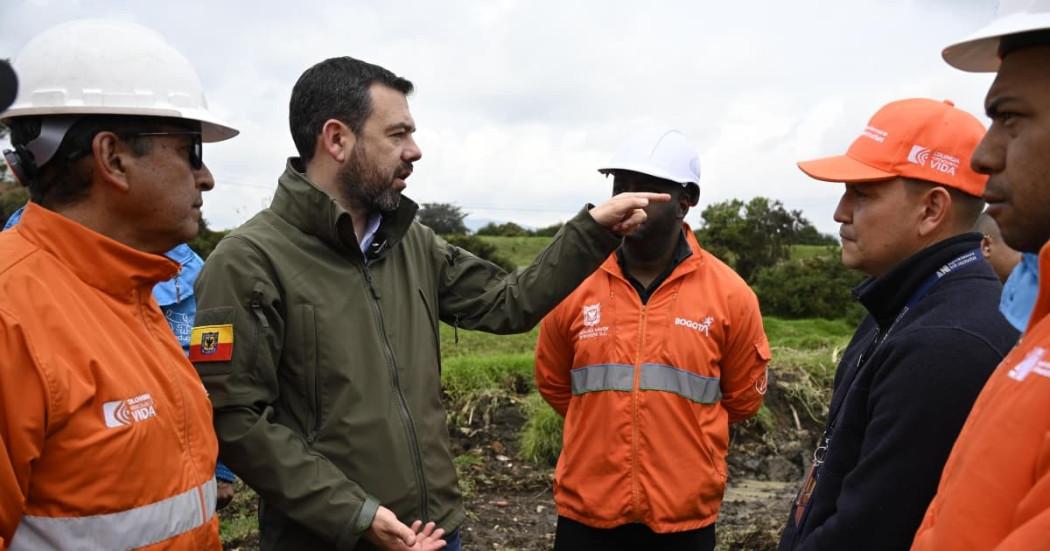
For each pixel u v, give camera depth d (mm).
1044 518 1125
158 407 1868
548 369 3787
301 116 2713
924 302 2109
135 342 1883
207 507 1990
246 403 2430
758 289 23047
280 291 2549
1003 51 1438
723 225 25422
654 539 3408
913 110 2260
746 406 3611
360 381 2570
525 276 2896
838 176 2244
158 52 1945
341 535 2391
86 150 1834
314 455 2471
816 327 20828
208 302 2488
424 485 2643
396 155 2686
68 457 1680
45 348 1656
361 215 2789
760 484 7121
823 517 2193
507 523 5844
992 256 3244
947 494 1368
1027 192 1391
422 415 2707
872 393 2064
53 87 1815
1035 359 1291
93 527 1710
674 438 3365
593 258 2818
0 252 1719
